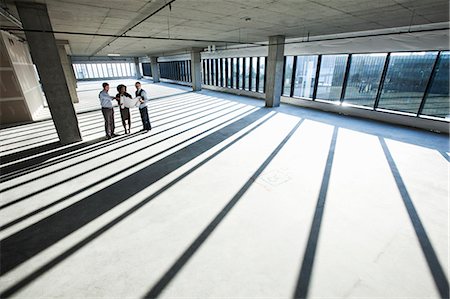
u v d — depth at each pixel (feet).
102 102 17.49
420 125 20.49
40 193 10.64
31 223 8.63
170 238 7.86
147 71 93.09
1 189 11.00
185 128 21.21
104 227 8.39
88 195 10.48
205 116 25.95
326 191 10.73
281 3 13.38
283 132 19.54
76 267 6.72
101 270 6.63
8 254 7.19
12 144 17.33
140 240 7.77
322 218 8.87
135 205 9.71
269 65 28.91
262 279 6.35
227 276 6.45
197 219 8.84
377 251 7.30
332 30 22.84
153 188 11.06
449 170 12.69
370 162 13.73
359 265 6.79
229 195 10.44
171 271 6.61
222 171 12.75
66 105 16.51
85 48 44.52
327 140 17.47
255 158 14.40
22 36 28.73
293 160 14.05
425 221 8.69
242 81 42.14
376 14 15.76
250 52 37.37
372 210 9.35
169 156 14.85
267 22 18.90
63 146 16.75
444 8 13.88
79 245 7.54
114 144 17.11
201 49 47.50
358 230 8.23
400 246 7.50
